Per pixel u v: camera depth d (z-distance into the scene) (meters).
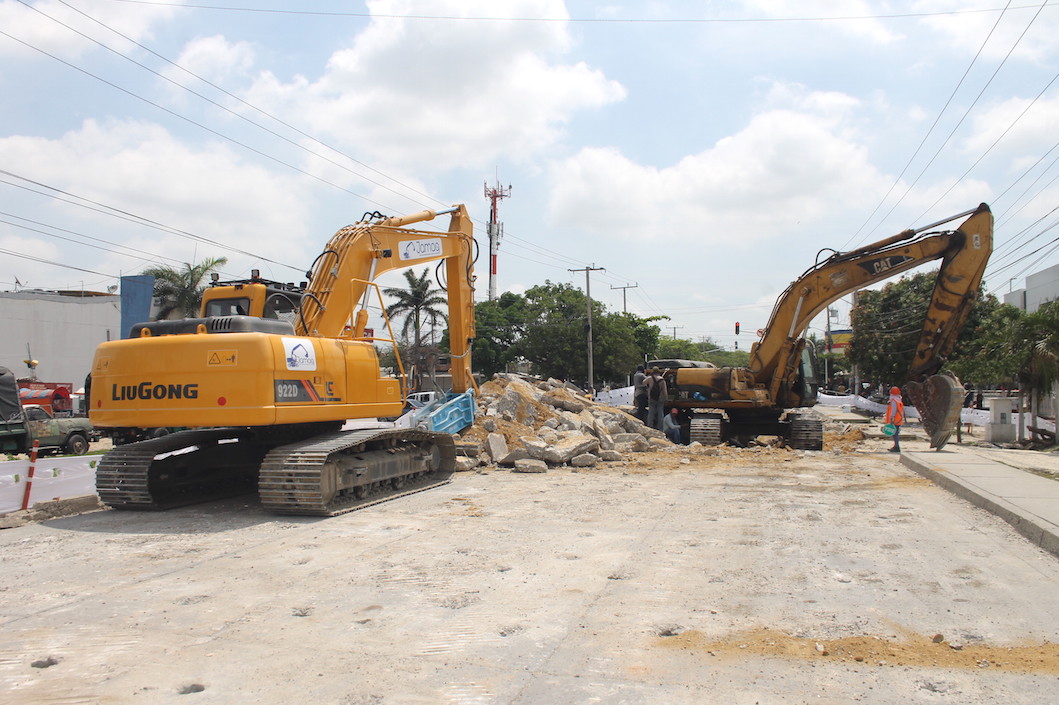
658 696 3.89
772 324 18.59
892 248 16.77
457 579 6.21
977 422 24.62
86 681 4.20
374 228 12.30
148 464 9.60
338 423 11.16
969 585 5.89
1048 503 8.78
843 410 46.62
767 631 4.86
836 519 8.70
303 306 10.84
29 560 7.16
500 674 4.21
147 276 38.78
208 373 8.86
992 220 15.73
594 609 5.38
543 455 13.95
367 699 3.90
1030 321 18.42
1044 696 3.85
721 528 8.23
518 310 59.66
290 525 8.70
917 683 4.03
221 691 4.04
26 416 19.97
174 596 5.85
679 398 19.58
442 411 13.88
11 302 37.34
